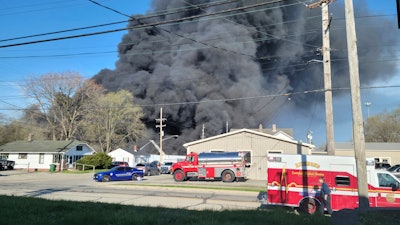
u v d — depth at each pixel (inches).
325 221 287.6
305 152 1141.1
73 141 1962.4
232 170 1021.8
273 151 1157.7
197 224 268.1
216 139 1215.6
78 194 655.8
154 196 636.7
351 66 371.2
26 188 792.3
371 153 1596.9
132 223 269.1
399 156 1560.0
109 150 2332.7
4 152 1863.9
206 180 1099.9
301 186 499.2
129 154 2202.3
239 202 567.8
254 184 932.6
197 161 1061.1
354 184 481.1
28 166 1808.6
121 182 1039.6
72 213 307.1
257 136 1178.6
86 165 1712.6
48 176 1358.3
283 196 505.4
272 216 314.7
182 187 806.5
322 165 496.7
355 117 359.6
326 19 681.0
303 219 304.3
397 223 232.8
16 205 348.2
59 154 1818.4
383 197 473.7
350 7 383.2
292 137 2063.2
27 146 1915.6
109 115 2293.3
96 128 2325.3
